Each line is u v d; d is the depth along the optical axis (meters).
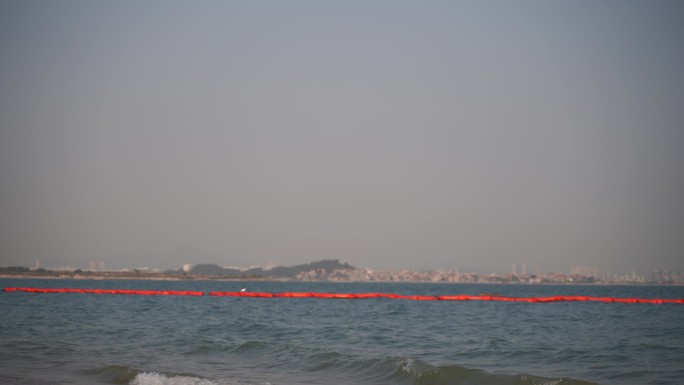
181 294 111.75
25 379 27.53
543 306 81.44
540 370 28.19
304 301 92.25
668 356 31.62
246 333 43.16
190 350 34.91
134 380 27.27
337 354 32.22
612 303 92.25
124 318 55.53
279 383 26.30
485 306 80.81
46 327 46.25
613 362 30.03
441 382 26.12
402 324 51.19
